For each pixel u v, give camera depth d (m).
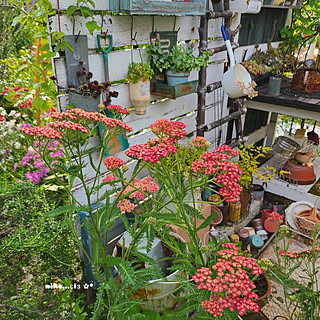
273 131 3.95
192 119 2.70
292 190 2.95
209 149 2.96
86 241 1.78
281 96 2.76
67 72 1.64
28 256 1.26
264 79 3.19
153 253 1.75
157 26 2.05
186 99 2.54
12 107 2.86
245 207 2.61
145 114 2.21
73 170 1.14
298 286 1.31
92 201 2.00
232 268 1.03
